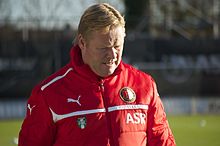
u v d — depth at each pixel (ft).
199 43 220.64
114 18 29.19
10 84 205.98
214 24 301.84
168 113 216.33
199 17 314.14
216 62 221.66
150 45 215.92
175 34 285.43
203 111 220.84
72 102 30.83
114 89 31.53
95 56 30.04
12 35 255.91
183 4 350.23
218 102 222.48
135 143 31.09
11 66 205.87
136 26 267.80
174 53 217.97
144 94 32.07
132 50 214.07
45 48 207.10
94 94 31.07
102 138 30.42
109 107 31.07
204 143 129.39
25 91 207.21
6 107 206.59
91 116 30.66
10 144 130.62
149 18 268.82
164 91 216.74
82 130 30.48
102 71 30.58
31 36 238.07
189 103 219.20
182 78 218.59
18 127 177.58
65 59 207.72
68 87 31.17
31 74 206.59
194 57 220.02
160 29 278.67
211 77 221.66
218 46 222.07
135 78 32.53
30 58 206.28
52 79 31.68
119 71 31.63
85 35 29.86
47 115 31.09
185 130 161.89
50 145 31.86
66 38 209.56
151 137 32.30
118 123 30.89
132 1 327.47
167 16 305.73
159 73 216.33
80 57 31.73
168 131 33.06
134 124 31.19
